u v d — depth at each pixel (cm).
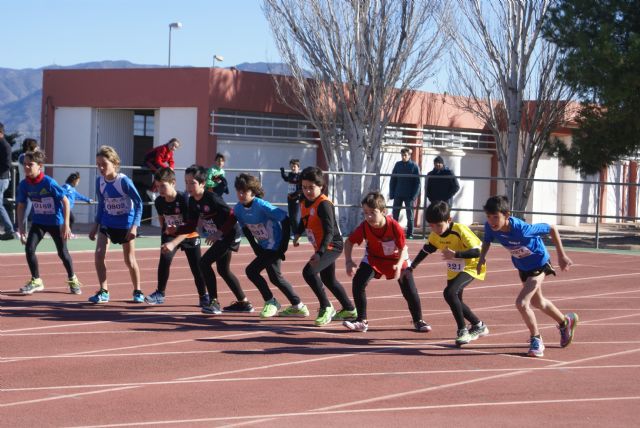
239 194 1119
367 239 1070
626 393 817
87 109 2953
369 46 2962
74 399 740
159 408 719
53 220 1295
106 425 666
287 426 677
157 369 859
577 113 3045
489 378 863
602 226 3881
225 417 697
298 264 1812
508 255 2088
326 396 775
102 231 1230
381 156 3131
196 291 1384
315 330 1091
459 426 693
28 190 1284
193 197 1169
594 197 4097
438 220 1011
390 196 2428
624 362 955
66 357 899
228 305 1269
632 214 4309
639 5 2581
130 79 2892
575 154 2827
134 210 1225
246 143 2897
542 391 815
